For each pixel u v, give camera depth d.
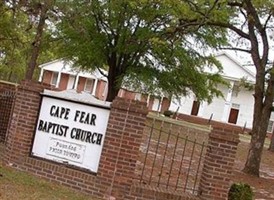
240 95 47.72
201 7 17.00
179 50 24.77
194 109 47.94
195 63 26.66
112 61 27.17
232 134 8.95
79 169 9.05
